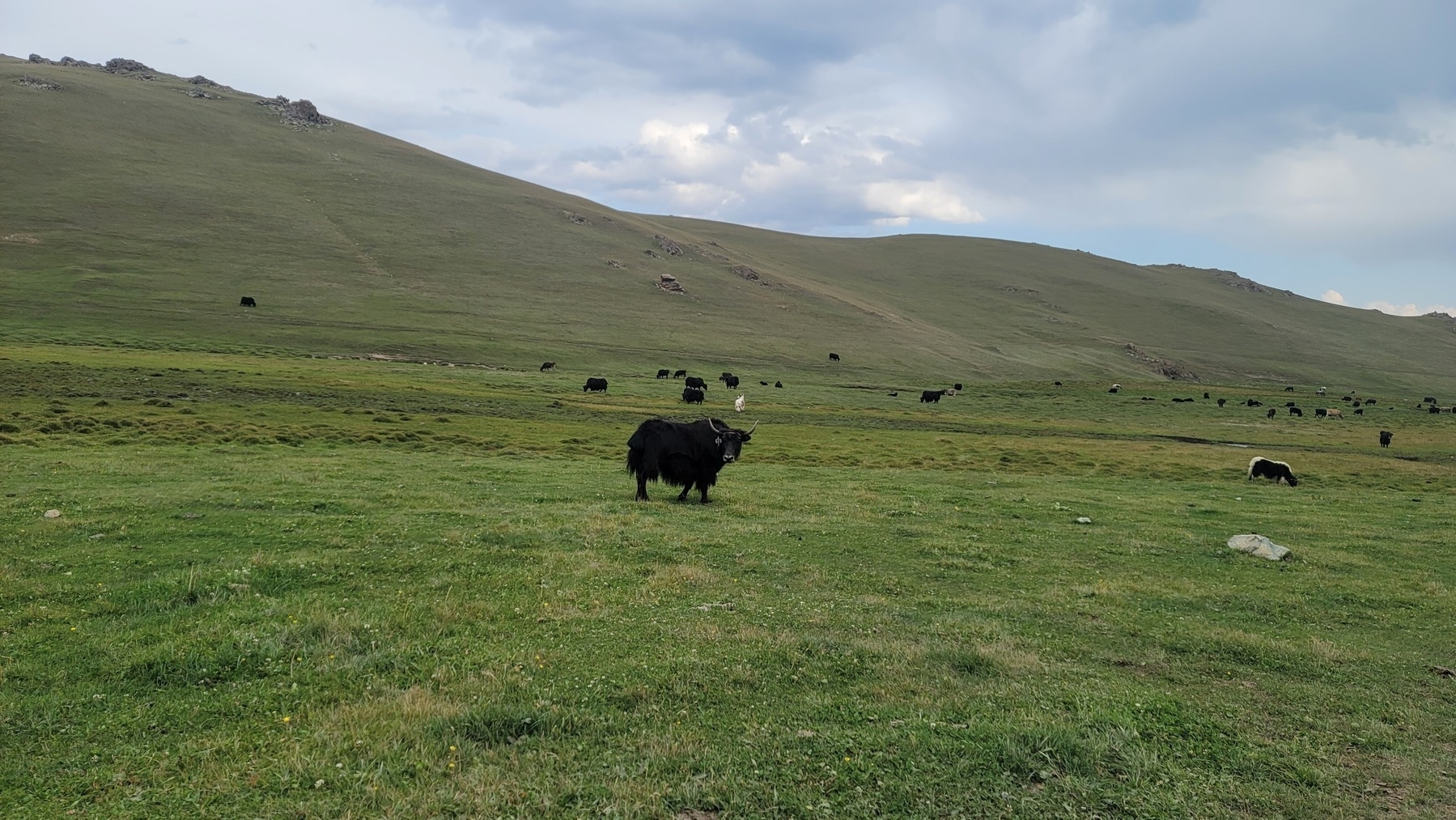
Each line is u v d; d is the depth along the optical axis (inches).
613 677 288.4
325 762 217.0
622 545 534.6
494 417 1871.3
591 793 207.2
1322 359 7007.9
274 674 280.5
